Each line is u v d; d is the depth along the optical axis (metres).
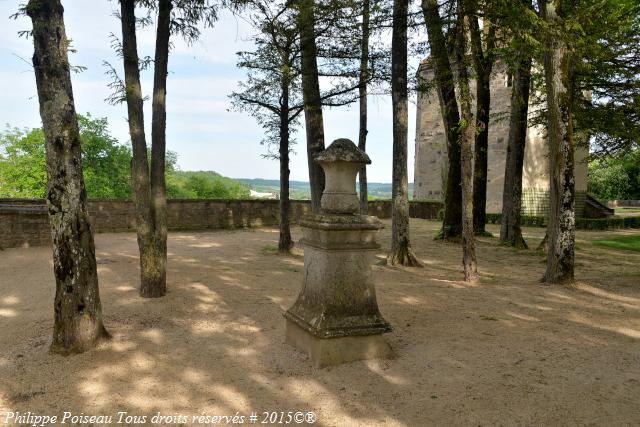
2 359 4.41
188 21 7.34
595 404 3.59
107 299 6.55
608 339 5.16
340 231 4.34
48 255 10.61
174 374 4.14
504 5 8.10
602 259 11.75
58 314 4.55
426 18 9.35
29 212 11.80
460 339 5.07
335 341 4.31
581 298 7.14
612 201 44.41
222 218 18.66
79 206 4.57
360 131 15.96
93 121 26.41
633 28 12.71
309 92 11.37
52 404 3.61
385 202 25.92
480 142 15.94
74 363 4.32
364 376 4.08
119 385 3.92
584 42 8.97
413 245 14.00
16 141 26.09
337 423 3.34
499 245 13.89
